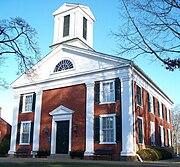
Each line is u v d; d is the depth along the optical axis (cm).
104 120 2038
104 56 2153
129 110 1933
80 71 2270
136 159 1867
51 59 2533
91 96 2150
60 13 2895
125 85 2008
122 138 1900
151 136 2444
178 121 6147
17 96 2702
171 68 1186
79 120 2155
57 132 2284
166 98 3334
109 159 1906
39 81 2522
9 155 2520
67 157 2098
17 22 1598
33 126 2455
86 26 2922
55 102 2370
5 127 3388
